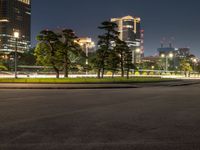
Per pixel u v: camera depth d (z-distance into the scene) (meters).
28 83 31.80
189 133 8.69
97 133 8.62
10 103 15.63
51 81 31.95
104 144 7.40
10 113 12.22
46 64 37.81
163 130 9.09
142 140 7.83
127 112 12.77
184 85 37.62
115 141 7.71
